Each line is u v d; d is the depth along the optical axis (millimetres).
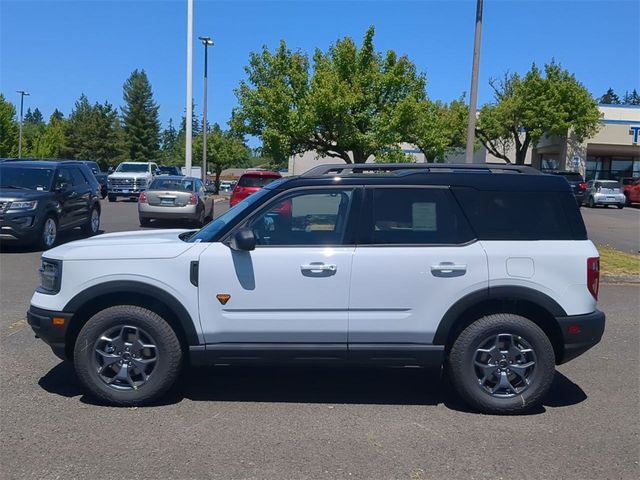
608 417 5359
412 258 5238
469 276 5227
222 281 5238
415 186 5410
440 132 23047
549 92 41656
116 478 4160
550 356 5277
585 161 43656
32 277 10992
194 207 19688
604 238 19578
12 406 5375
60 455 4480
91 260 5297
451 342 5391
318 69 18516
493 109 43562
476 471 4336
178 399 5625
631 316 9078
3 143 68500
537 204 5410
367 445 4727
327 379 6258
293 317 5242
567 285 5273
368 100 18594
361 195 5391
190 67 27062
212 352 5285
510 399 5312
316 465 4383
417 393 5891
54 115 92000
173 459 4445
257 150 24203
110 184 33906
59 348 5398
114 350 5352
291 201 5422
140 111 91250
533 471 4355
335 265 5227
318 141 18938
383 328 5246
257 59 19172
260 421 5156
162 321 5316
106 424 5031
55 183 14766
